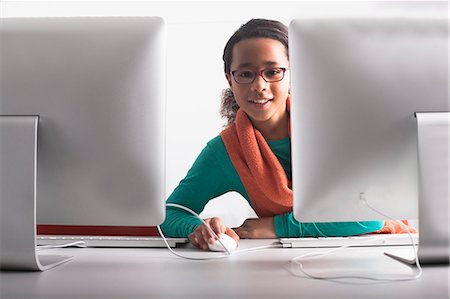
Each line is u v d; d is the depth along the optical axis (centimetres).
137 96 100
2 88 102
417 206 101
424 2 192
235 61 198
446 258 97
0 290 82
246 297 76
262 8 239
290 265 102
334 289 81
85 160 101
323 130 99
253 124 200
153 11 240
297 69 100
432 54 99
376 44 99
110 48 101
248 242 141
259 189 196
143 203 101
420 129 95
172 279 89
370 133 98
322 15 102
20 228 97
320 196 100
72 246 133
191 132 236
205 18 239
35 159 98
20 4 236
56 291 81
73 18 103
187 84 237
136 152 101
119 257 115
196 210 201
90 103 100
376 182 100
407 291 79
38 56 102
